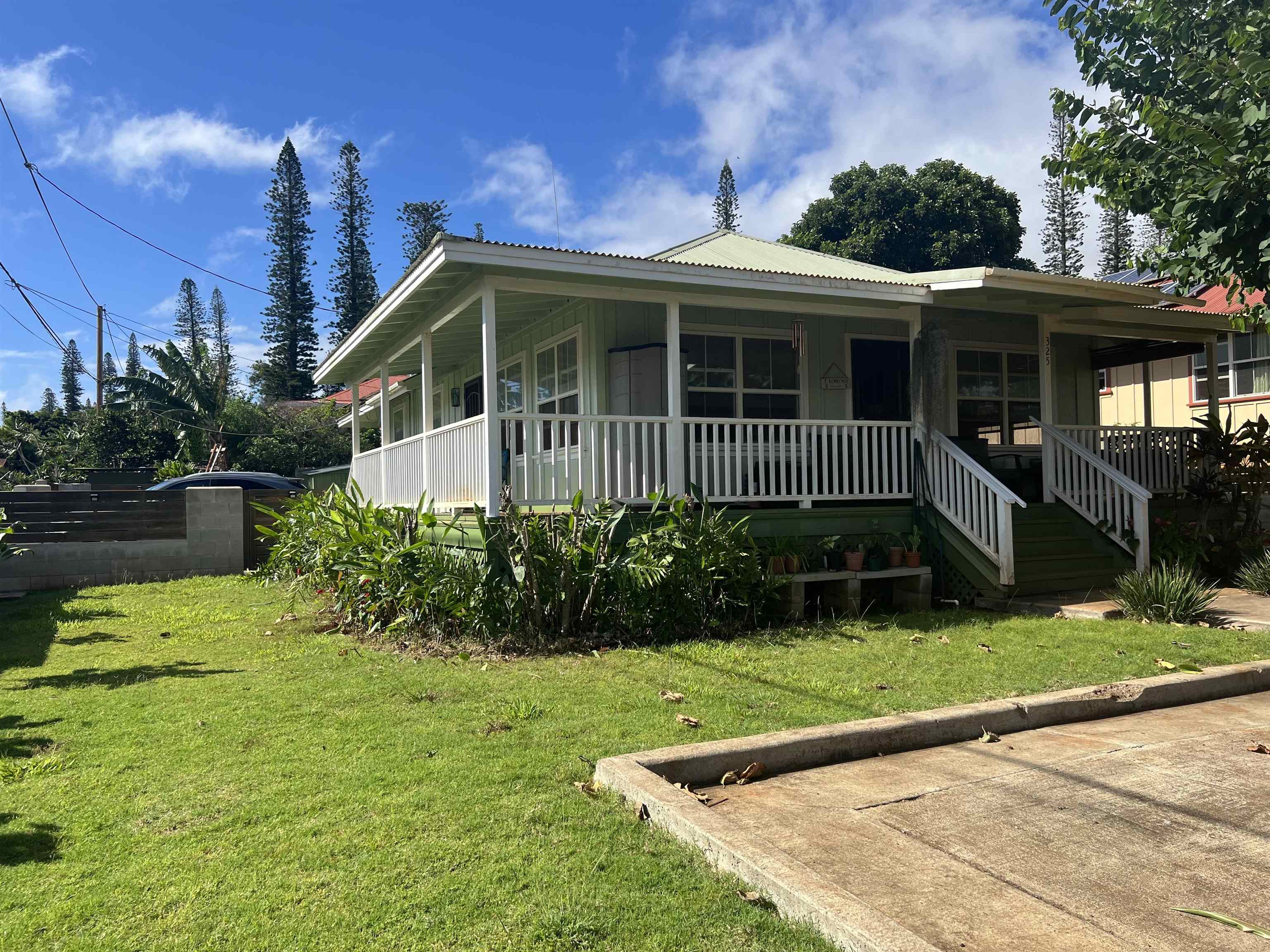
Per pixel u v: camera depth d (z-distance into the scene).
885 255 30.70
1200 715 5.52
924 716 4.97
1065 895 3.06
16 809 3.91
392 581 8.11
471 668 6.65
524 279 8.46
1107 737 5.03
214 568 14.60
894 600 9.63
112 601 11.46
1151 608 8.20
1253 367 14.97
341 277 42.22
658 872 3.21
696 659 6.83
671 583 7.75
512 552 7.60
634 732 4.88
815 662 6.64
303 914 2.95
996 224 30.38
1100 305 11.14
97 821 3.76
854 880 3.17
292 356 43.97
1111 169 8.29
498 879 3.17
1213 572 11.12
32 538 13.65
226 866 3.31
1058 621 8.22
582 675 6.34
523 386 12.73
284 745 4.75
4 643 8.34
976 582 9.48
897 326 12.20
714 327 11.02
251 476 19.45
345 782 4.14
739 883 3.12
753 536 9.30
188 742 4.84
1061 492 11.01
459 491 9.30
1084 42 8.26
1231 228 7.37
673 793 3.76
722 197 44.97
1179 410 16.25
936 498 9.93
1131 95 8.16
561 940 2.76
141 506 14.40
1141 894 3.07
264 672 6.69
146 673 6.79
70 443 31.75
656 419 8.95
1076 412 13.70
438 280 8.81
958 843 3.51
